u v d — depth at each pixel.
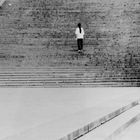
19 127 12.07
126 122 13.85
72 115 13.98
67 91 22.72
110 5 34.16
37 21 33.03
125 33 30.94
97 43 29.92
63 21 32.97
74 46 29.97
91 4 34.44
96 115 13.80
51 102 17.95
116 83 25.38
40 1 35.06
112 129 12.52
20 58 28.47
